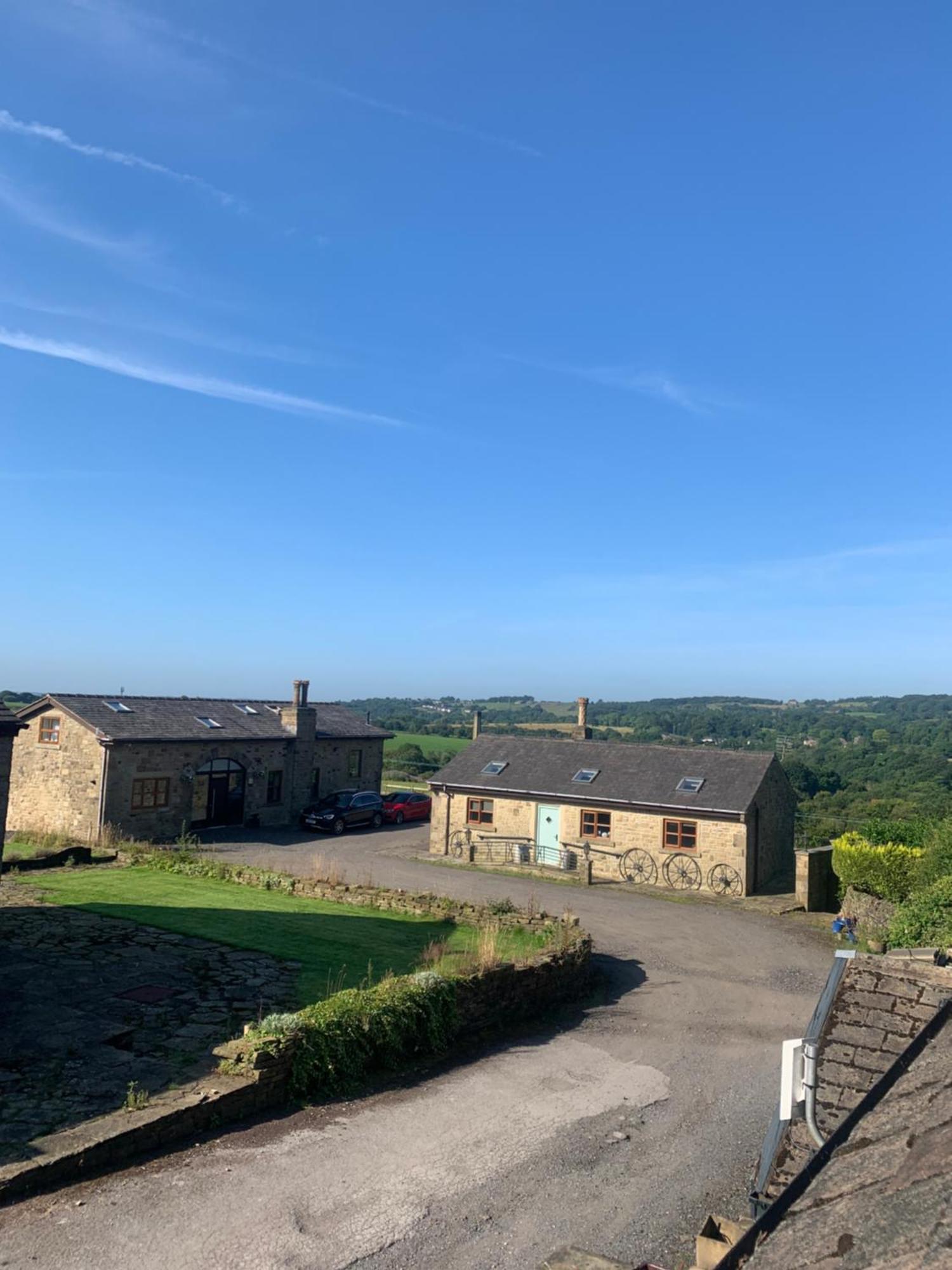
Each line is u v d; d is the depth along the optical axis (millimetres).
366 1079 11398
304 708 39281
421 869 29812
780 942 21875
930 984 5348
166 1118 9062
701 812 28625
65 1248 7027
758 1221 3049
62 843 27969
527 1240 7727
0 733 15227
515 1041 13492
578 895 26875
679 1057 13047
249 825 36625
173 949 16344
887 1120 3172
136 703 34844
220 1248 7207
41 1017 12375
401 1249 7430
